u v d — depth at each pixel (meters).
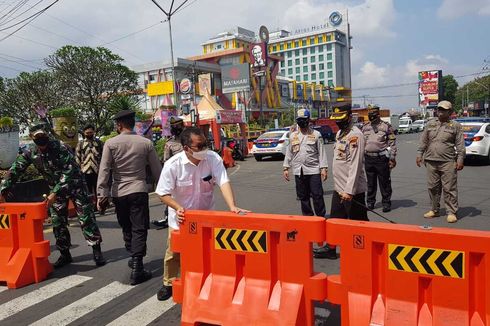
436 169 7.34
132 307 4.37
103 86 28.31
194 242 3.65
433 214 7.57
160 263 5.74
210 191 4.25
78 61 27.67
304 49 132.38
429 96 84.81
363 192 5.34
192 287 3.63
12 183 5.45
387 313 2.94
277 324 3.25
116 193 5.07
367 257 3.03
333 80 128.62
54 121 10.94
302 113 6.32
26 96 27.59
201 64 62.47
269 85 66.69
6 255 5.21
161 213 9.16
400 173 13.95
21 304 4.57
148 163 5.22
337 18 133.50
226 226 3.50
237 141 23.34
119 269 5.57
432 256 2.81
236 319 3.38
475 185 10.98
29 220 5.16
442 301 2.80
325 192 11.03
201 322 3.51
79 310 4.36
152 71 63.31
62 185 5.40
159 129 22.98
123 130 5.16
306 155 6.34
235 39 107.19
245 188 12.48
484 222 7.11
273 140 21.62
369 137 8.20
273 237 3.35
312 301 3.25
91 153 8.88
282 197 10.59
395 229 2.92
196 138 3.94
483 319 2.71
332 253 5.64
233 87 51.25
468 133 15.61
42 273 5.25
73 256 6.23
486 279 2.68
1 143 11.28
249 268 3.43
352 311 3.06
